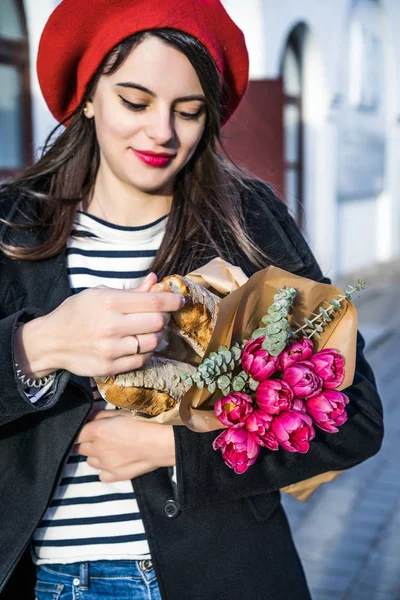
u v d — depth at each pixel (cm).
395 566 362
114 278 163
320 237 1112
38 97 605
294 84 1059
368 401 168
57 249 159
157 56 147
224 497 155
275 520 166
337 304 145
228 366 137
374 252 1386
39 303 157
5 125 590
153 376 135
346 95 1200
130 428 152
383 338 825
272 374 138
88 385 150
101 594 157
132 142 154
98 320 127
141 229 166
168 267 164
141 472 154
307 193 1096
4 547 148
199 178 172
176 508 156
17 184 172
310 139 1090
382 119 1371
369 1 1264
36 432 151
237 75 170
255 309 142
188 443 150
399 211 1466
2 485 150
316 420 138
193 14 148
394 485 452
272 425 134
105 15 151
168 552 155
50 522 158
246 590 157
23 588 168
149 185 157
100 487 158
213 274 149
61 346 131
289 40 1018
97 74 157
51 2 596
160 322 128
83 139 172
